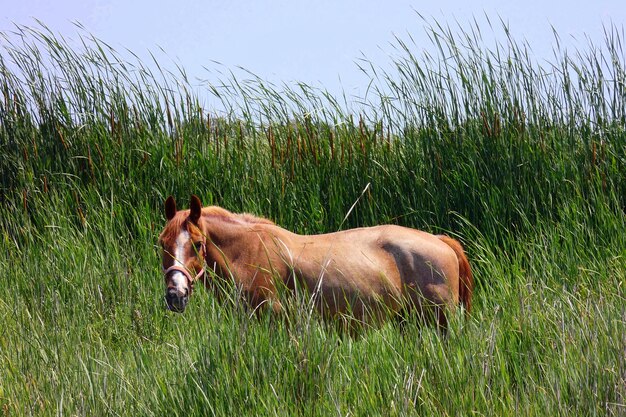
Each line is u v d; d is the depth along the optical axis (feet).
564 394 25.91
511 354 28.43
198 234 30.99
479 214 42.16
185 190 44.21
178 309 29.63
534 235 40.81
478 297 36.45
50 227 43.09
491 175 42.39
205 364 26.99
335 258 32.14
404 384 25.94
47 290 38.45
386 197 43.21
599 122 43.47
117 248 40.91
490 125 43.14
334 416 24.98
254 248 32.01
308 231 42.37
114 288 38.88
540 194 41.93
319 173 43.65
